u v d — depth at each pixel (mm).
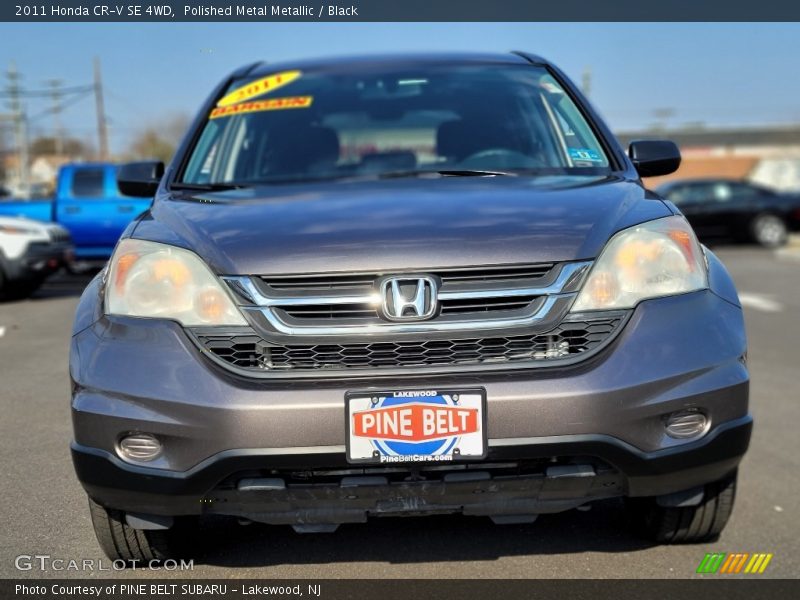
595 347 2449
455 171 3352
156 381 2412
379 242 2518
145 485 2422
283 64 4199
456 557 2967
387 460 2357
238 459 2355
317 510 2496
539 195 2859
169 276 2529
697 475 2502
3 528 3162
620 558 2947
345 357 2424
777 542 3096
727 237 19391
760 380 5730
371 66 4066
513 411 2348
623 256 2539
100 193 13969
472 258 2475
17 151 58281
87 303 2695
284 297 2457
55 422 4516
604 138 3508
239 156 3586
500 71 3977
